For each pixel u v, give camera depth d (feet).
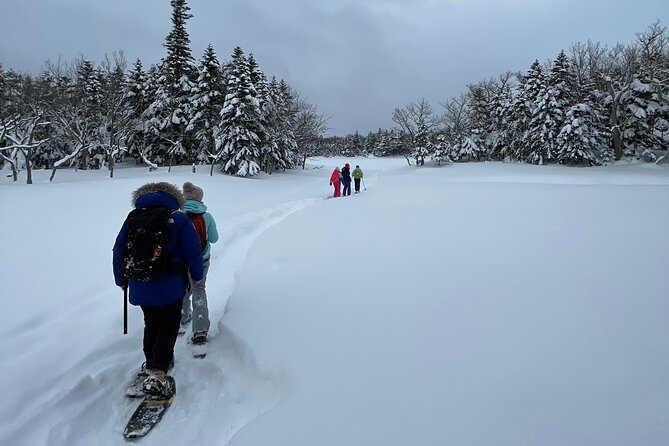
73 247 23.21
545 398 7.52
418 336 10.43
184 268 10.02
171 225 9.89
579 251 17.62
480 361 9.00
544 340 9.71
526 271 15.19
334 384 8.57
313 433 7.12
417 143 163.22
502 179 90.94
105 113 89.66
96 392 9.66
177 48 104.37
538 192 45.37
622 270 14.55
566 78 126.21
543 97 120.06
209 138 102.73
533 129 124.26
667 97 117.50
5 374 9.99
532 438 6.54
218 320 13.55
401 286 14.40
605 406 7.15
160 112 106.63
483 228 24.45
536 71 131.54
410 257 18.33
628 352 8.86
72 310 14.61
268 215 37.01
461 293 13.26
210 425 8.38
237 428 8.14
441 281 14.65
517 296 12.67
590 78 141.18
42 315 13.99
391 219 29.81
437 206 36.40
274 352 10.18
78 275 18.57
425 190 53.57
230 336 11.58
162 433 8.20
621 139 123.85
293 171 129.18
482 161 150.61
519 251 18.29
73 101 81.82
